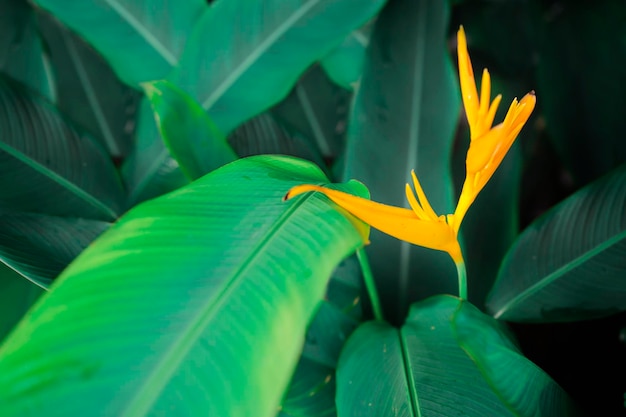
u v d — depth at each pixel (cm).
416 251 77
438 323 69
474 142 59
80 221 76
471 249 80
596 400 79
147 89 70
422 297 77
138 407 52
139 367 53
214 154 72
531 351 83
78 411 52
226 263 56
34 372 52
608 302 71
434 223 61
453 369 65
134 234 57
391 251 77
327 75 98
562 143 86
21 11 90
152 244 57
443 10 79
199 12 85
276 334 55
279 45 80
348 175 77
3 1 89
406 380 65
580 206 73
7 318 80
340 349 73
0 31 88
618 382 80
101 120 101
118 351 53
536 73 90
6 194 75
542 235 74
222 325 55
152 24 85
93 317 54
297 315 56
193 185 60
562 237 73
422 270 77
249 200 60
